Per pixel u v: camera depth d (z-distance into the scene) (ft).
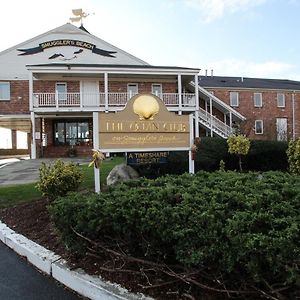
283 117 123.65
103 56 95.50
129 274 12.25
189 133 26.50
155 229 10.78
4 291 13.10
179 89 84.07
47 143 89.76
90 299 12.10
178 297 10.63
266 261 8.26
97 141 24.47
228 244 8.85
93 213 12.81
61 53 94.02
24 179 45.85
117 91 90.07
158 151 25.95
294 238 8.20
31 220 21.58
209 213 9.79
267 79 142.00
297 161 28.02
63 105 80.48
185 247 9.86
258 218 9.17
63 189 21.95
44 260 15.07
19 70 92.68
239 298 9.61
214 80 130.00
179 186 13.87
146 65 91.45
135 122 25.26
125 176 29.78
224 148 43.11
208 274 9.98
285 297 8.55
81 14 103.14
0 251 18.08
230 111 102.58
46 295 12.69
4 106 92.02
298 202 10.91
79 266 13.89
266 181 14.35
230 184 13.84
